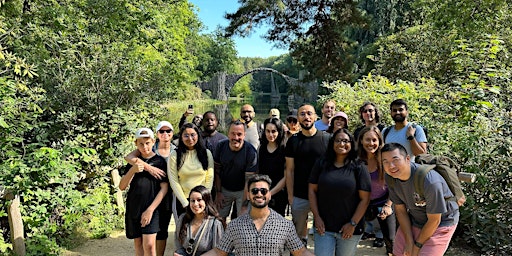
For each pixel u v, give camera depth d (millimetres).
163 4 13188
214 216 3352
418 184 2699
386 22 26922
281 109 46125
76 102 7082
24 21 8141
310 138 3846
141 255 3906
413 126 4137
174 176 3855
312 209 3381
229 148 4168
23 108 6027
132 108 7730
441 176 2768
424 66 12750
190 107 6922
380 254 4527
